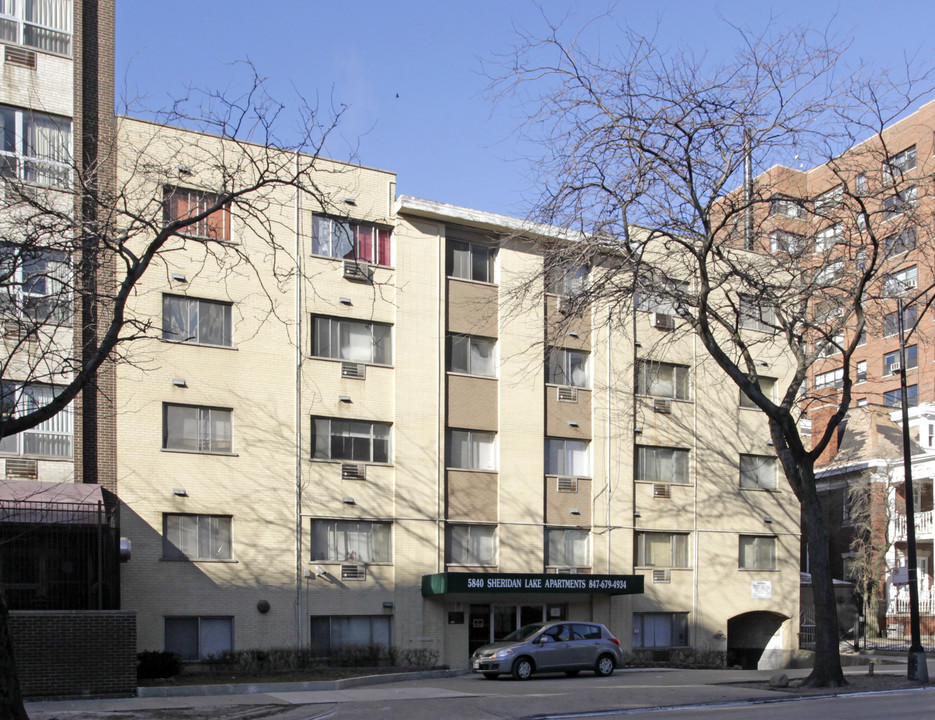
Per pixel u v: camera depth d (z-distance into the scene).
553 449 32.78
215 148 27.55
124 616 20.44
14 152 24.48
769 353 38.06
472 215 31.50
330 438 28.77
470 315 31.67
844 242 21.38
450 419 30.80
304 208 29.14
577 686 21.61
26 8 26.05
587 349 33.84
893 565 45.53
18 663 19.12
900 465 46.62
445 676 27.16
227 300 27.55
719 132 19.06
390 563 29.12
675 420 35.62
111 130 26.28
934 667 28.31
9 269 16.72
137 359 26.05
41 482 23.69
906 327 47.78
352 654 27.80
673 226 19.95
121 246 14.84
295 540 27.64
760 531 37.25
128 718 15.96
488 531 31.11
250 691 21.88
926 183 23.45
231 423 27.28
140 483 25.72
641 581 32.09
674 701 17.25
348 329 29.58
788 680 19.92
